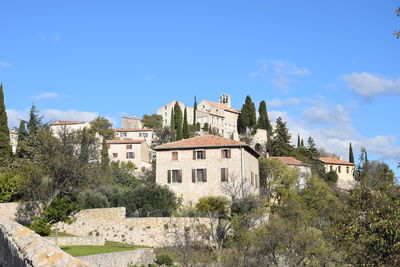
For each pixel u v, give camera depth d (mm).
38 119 93750
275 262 39906
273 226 42219
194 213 54312
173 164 67375
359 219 17875
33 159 75625
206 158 66375
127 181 88000
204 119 151750
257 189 72625
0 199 55812
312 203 58625
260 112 144500
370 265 16312
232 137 135000
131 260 46281
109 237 53719
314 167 111438
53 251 11211
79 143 63250
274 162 78875
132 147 119188
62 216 48344
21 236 14742
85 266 9773
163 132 137750
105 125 154375
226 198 60688
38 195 55750
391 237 15914
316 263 36031
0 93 83062
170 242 51719
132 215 57156
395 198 17516
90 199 60031
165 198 60375
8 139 82000
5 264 16859
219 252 45031
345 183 113625
